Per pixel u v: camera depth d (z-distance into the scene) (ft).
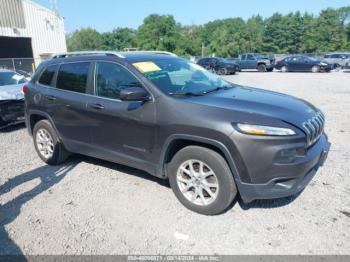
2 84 27.55
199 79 14.38
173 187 12.33
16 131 25.59
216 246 10.00
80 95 14.78
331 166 15.66
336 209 11.78
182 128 11.25
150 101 12.23
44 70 17.02
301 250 9.68
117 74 13.52
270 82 59.11
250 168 10.32
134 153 13.10
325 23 259.80
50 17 94.22
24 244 10.39
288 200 12.48
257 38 272.51
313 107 13.06
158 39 242.17
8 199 13.39
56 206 12.68
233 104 11.41
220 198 11.10
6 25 82.84
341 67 96.89
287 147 10.11
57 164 17.15
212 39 304.09
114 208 12.39
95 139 14.46
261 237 10.34
